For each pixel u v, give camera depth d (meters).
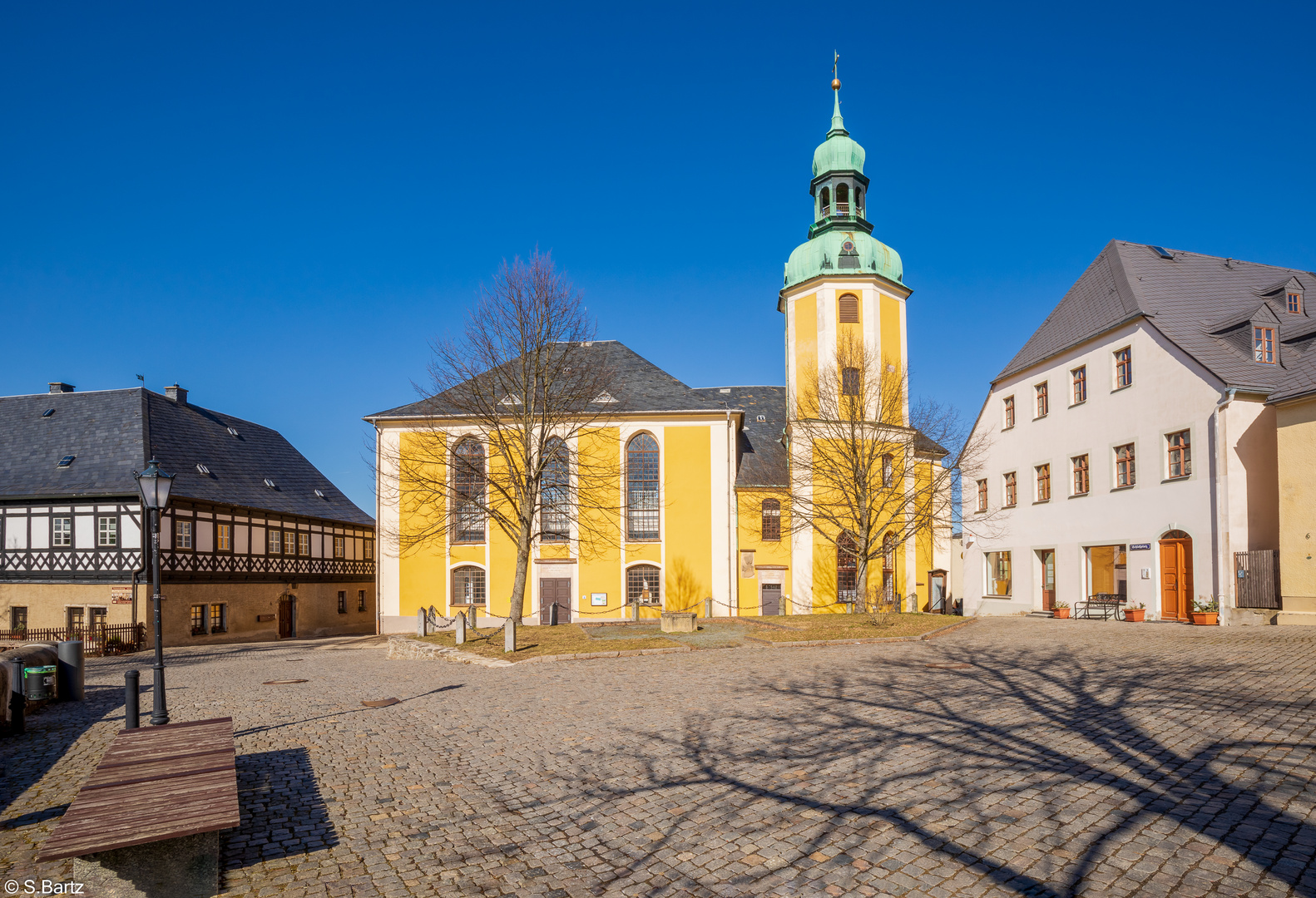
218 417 43.25
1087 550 28.05
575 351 28.62
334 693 15.15
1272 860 5.25
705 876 5.52
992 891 5.03
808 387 34.44
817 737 9.27
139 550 31.34
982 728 9.34
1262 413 22.53
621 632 22.95
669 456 34.66
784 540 34.66
